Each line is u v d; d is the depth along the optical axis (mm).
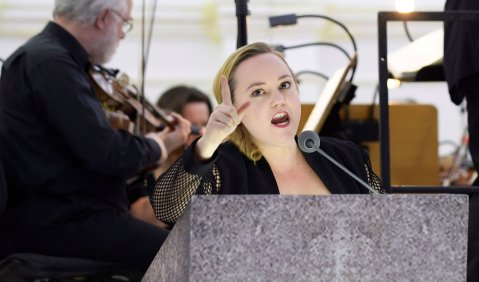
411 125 8586
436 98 16078
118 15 8078
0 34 16172
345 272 4129
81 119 7414
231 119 5070
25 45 7734
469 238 6281
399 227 4176
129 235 7438
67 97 7449
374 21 16641
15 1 16125
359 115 8633
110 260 7395
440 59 7504
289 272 4094
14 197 7469
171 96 10383
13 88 7578
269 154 5621
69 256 7367
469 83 6406
